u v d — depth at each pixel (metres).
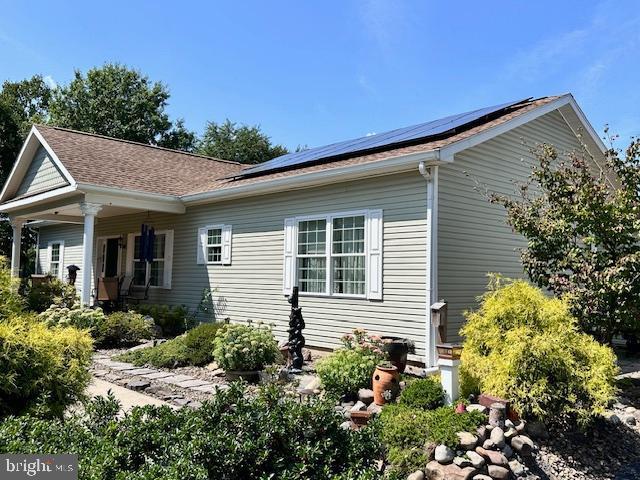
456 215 8.20
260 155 35.91
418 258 7.80
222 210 11.71
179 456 2.72
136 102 33.28
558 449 4.80
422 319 7.68
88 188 10.80
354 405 5.79
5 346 4.02
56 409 4.19
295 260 9.79
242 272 11.02
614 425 5.49
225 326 8.31
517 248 9.38
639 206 6.58
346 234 8.91
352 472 2.82
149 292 13.91
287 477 2.71
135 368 8.05
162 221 13.63
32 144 14.56
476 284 8.54
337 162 9.47
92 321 10.09
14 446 2.54
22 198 14.28
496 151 9.26
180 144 36.03
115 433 2.99
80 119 32.28
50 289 13.56
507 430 4.63
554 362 4.97
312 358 8.73
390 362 6.72
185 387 6.75
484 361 5.32
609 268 6.25
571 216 6.85
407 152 7.96
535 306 5.43
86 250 10.97
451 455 4.15
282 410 3.21
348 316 8.74
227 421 3.07
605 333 6.73
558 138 10.98
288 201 10.06
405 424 4.52
